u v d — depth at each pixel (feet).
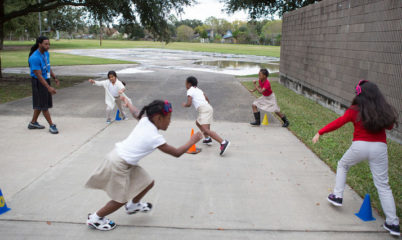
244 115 27.99
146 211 11.65
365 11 25.66
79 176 14.62
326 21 33.76
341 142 20.92
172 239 10.05
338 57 30.60
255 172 15.67
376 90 10.55
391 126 10.30
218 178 14.85
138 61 97.30
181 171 15.57
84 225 10.71
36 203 12.09
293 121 26.22
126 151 9.55
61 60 91.35
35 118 21.71
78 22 143.02
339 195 11.86
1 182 13.83
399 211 12.09
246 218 11.38
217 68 81.25
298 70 43.68
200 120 18.40
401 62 20.98
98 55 120.16
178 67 81.20
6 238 9.87
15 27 133.18
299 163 16.98
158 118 9.61
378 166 10.69
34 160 16.47
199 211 11.82
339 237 10.36
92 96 35.88
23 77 51.47
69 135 20.94
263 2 63.41
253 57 130.00
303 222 11.19
